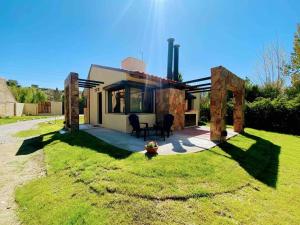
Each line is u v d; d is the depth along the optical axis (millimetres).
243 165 5383
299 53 16109
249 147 7609
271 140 10250
